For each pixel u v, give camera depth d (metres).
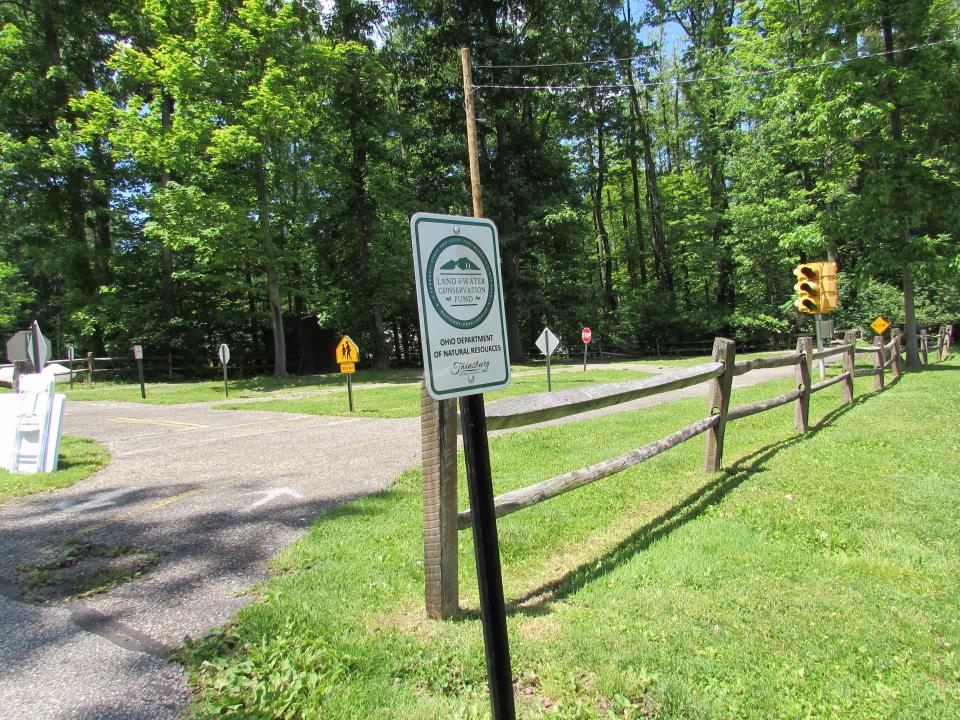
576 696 2.51
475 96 26.70
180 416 13.39
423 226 2.00
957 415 8.60
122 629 3.36
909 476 5.53
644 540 4.25
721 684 2.55
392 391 17.73
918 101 14.84
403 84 29.44
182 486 6.67
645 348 35.22
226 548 4.60
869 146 15.69
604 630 3.01
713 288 42.50
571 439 8.24
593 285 40.06
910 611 3.09
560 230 27.75
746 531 4.31
